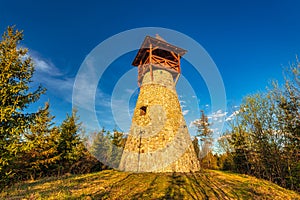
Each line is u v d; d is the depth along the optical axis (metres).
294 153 12.34
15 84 7.06
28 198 7.45
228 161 22.55
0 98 6.47
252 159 16.42
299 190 11.80
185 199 7.22
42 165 16.70
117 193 7.90
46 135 15.85
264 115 14.67
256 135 14.92
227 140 21.75
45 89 7.73
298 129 11.91
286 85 12.52
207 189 8.55
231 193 8.18
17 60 7.39
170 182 9.45
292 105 12.24
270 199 7.91
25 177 15.65
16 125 6.70
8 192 8.62
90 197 7.33
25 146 6.61
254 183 10.53
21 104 6.99
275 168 14.30
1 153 6.25
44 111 7.71
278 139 13.69
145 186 8.91
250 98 15.74
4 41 7.45
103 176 12.03
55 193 8.01
